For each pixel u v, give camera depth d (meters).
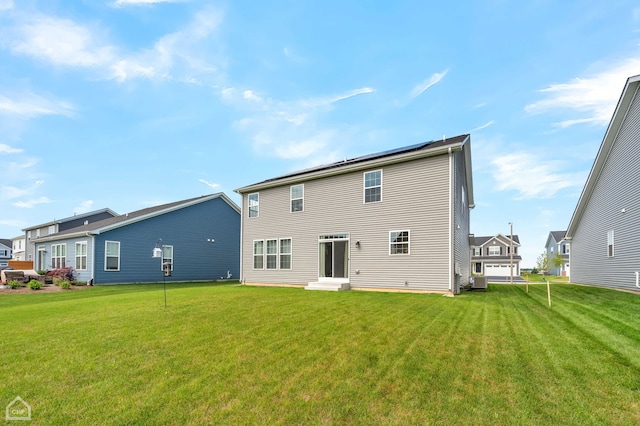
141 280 20.11
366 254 13.45
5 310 8.16
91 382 3.63
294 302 8.87
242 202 18.52
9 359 4.32
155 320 6.52
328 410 3.05
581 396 3.30
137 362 4.21
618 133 12.84
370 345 4.89
